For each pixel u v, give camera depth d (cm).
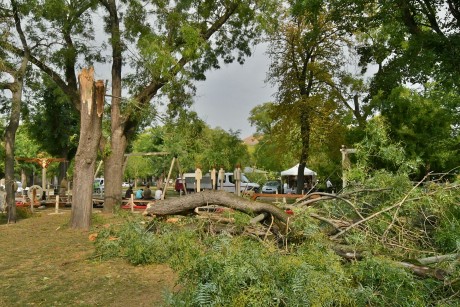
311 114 2919
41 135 2800
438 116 1888
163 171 3747
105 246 844
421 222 659
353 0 1772
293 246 602
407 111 1892
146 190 2384
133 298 600
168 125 1905
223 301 365
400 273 423
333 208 765
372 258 455
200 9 1911
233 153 3434
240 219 726
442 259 477
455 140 1939
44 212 1970
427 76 1906
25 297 617
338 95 2964
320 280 384
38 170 4912
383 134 851
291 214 712
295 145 3127
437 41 1672
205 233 751
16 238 1164
